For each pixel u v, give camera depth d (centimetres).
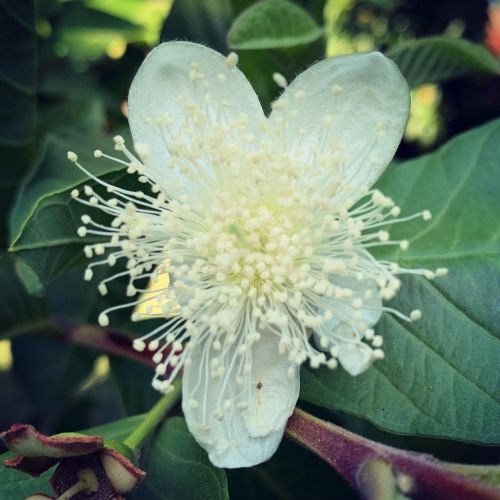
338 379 5
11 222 6
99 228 6
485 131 6
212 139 5
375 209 6
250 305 5
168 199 5
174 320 5
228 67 5
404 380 5
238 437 5
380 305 5
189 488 5
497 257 6
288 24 7
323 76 5
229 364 5
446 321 6
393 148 5
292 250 5
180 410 6
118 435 6
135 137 5
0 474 5
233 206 5
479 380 5
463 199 6
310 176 5
